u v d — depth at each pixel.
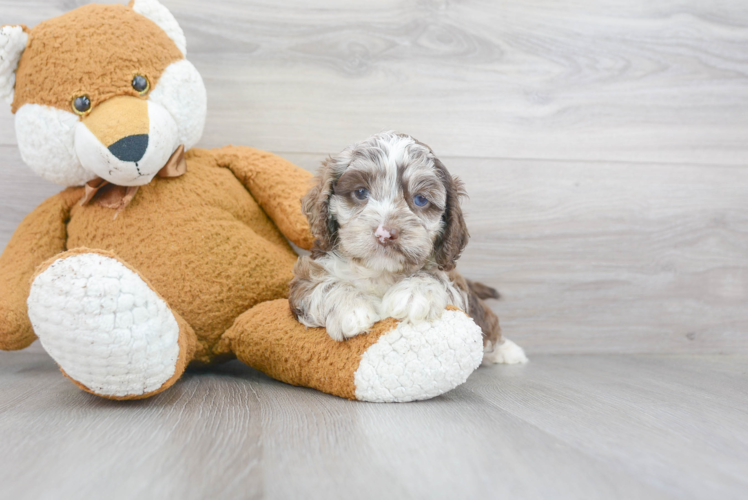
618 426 0.59
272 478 0.48
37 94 0.68
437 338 0.62
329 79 0.87
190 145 0.75
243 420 0.58
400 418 0.59
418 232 0.65
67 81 0.67
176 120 0.72
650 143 0.93
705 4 0.93
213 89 0.86
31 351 0.85
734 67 0.94
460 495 0.46
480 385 0.72
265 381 0.71
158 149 0.69
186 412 0.59
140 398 0.62
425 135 0.89
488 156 0.90
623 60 0.92
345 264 0.69
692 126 0.94
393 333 0.63
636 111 0.93
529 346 0.92
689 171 0.94
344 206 0.68
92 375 0.58
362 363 0.63
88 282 0.56
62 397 0.63
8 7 0.82
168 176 0.73
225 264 0.72
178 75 0.72
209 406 0.61
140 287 0.58
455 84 0.89
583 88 0.92
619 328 0.94
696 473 0.50
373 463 0.50
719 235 0.95
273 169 0.79
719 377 0.78
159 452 0.51
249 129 0.87
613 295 0.93
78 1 0.83
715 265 0.95
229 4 0.85
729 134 0.95
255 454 0.51
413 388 0.63
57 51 0.67
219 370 0.77
